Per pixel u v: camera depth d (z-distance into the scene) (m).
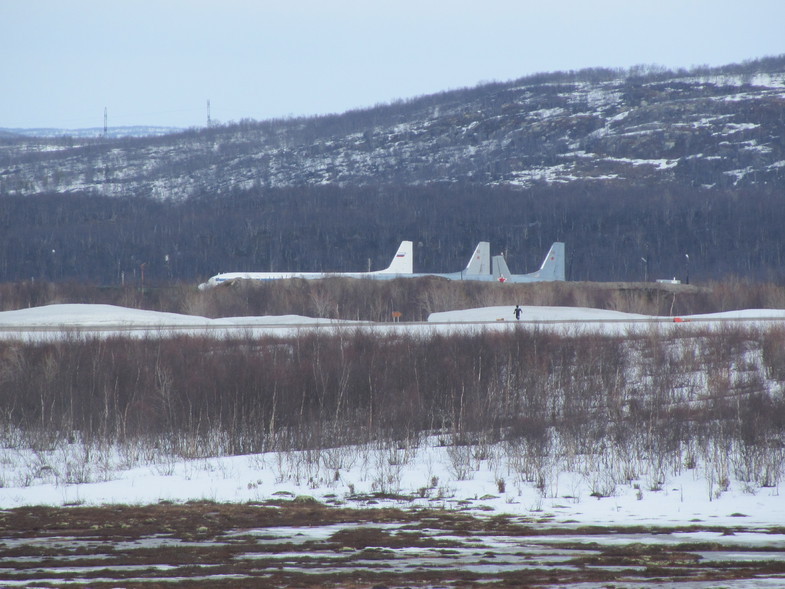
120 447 144.88
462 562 65.25
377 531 79.75
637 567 63.12
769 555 67.75
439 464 125.06
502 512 91.69
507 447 134.12
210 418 155.12
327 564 64.94
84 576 61.44
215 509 92.38
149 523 84.25
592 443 133.12
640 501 99.00
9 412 159.88
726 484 108.69
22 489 108.62
